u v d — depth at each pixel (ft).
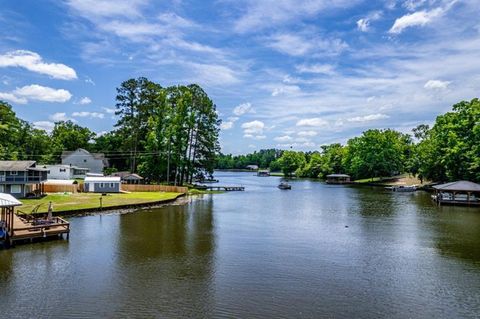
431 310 55.67
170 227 118.73
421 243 98.17
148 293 61.46
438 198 192.34
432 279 69.41
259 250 90.02
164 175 271.90
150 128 284.41
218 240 100.53
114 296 60.08
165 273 71.82
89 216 138.51
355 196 237.66
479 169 208.13
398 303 58.18
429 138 328.29
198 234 108.17
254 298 59.72
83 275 70.18
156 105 290.56
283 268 75.66
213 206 176.76
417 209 168.55
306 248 92.38
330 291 63.05
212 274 71.51
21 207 137.49
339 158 474.49
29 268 74.13
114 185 221.25
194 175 291.99
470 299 59.88
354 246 94.68
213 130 281.54
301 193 263.70
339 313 54.44
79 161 312.29
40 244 93.71
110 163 345.51
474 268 76.23
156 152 261.65
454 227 121.60
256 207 175.22
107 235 104.99
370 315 53.88
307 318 52.80
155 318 52.31
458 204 183.11
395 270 74.79
